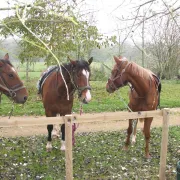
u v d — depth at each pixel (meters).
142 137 8.59
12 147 7.31
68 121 4.50
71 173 4.67
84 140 8.19
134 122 7.43
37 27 5.14
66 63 6.37
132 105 6.52
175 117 12.06
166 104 14.41
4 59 5.71
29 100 13.75
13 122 4.27
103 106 13.09
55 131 8.21
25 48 8.45
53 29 4.89
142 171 5.85
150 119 6.34
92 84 19.42
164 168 5.27
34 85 16.66
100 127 10.05
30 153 6.82
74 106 12.79
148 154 6.63
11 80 5.67
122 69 6.20
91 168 5.96
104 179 5.42
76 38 4.54
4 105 12.58
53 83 6.48
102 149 7.30
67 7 3.26
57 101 6.49
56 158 6.50
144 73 6.19
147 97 6.23
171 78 22.53
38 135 8.77
